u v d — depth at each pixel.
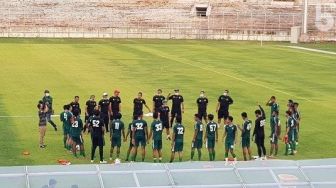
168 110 44.81
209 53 95.44
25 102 56.47
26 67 76.81
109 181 24.81
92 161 38.94
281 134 46.66
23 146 42.44
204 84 66.75
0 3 125.31
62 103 56.03
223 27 129.88
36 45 102.38
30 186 24.23
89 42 110.50
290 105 42.56
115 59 85.38
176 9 131.12
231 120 38.53
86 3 128.25
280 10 132.50
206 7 132.00
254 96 60.75
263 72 76.31
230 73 74.88
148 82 67.44
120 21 127.94
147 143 40.56
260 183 25.30
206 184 25.12
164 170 25.48
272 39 123.00
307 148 43.25
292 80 70.94
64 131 41.84
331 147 43.53
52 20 125.56
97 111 38.75
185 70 76.62
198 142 39.06
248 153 39.53
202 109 47.84
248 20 131.25
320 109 55.81
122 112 52.72
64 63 80.75
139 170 25.47
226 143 38.72
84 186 24.52
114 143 39.09
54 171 25.05
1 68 75.75
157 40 118.12
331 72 77.44
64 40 113.88
